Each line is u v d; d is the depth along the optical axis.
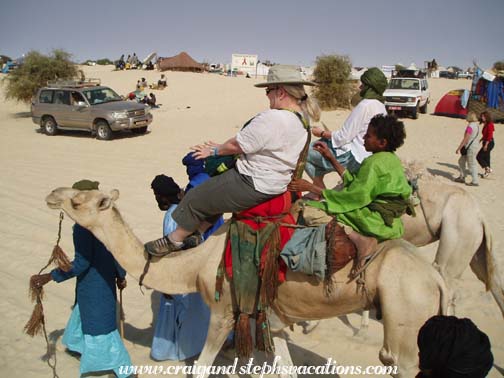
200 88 43.19
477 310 7.03
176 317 5.55
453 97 32.66
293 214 4.40
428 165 17.50
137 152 19.38
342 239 4.02
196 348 5.60
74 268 4.87
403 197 4.06
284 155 4.09
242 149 4.04
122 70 59.66
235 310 4.52
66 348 5.88
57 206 4.50
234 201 4.20
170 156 18.44
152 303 7.17
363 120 5.72
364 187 4.01
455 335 2.53
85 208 4.50
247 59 70.81
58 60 33.56
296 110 4.25
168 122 28.45
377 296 3.99
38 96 24.70
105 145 21.25
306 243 4.07
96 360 5.07
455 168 17.06
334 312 4.25
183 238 4.57
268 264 4.17
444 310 3.91
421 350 2.63
